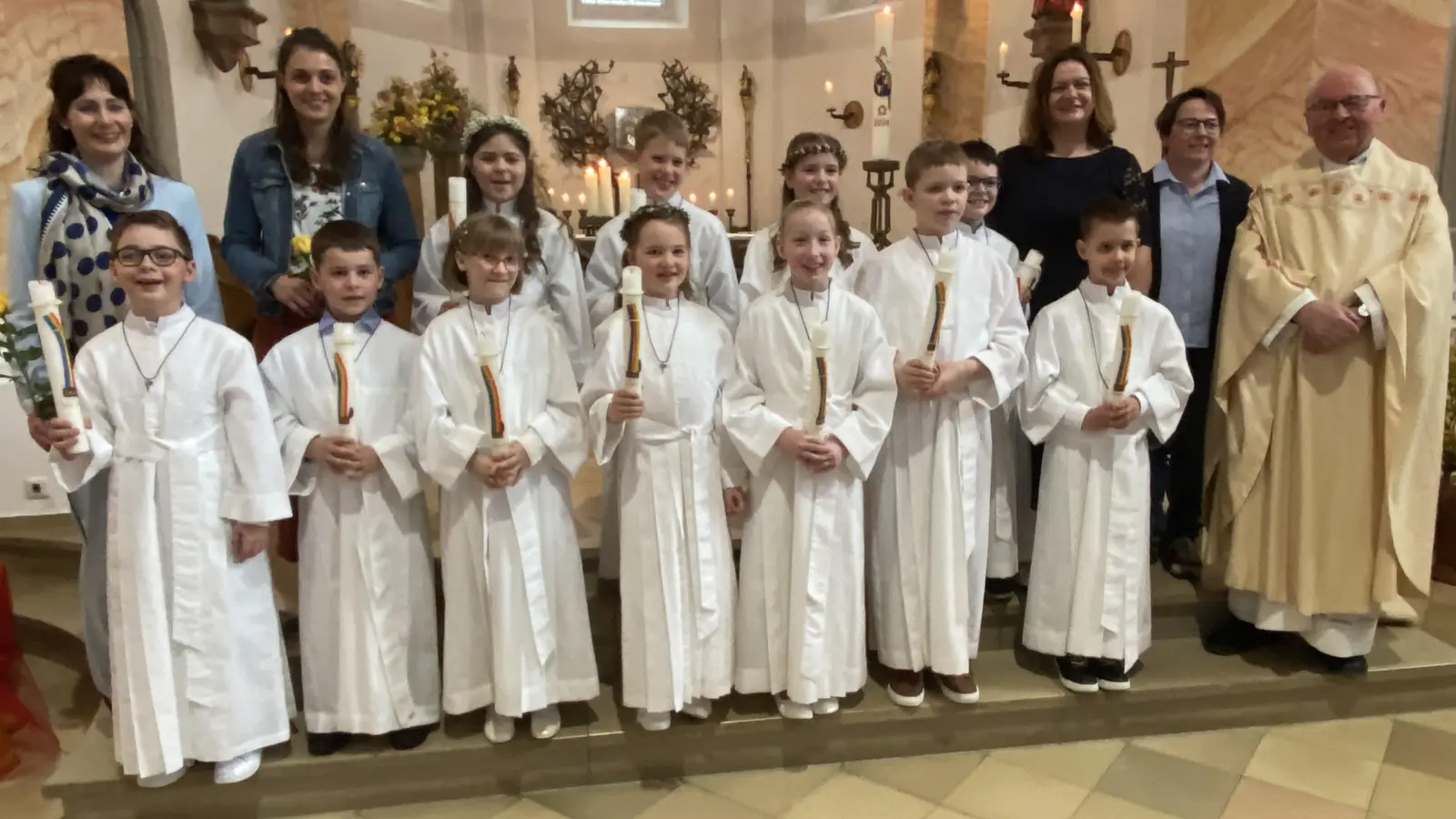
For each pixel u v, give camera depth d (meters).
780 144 7.73
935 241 2.93
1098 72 3.24
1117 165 3.22
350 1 6.04
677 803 2.74
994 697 2.97
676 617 2.71
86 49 4.05
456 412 2.64
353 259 2.58
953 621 2.85
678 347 2.70
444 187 5.55
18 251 2.68
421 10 6.74
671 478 2.69
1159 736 3.06
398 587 2.68
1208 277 3.38
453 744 2.76
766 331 2.77
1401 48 4.28
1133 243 2.91
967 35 6.05
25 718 3.06
